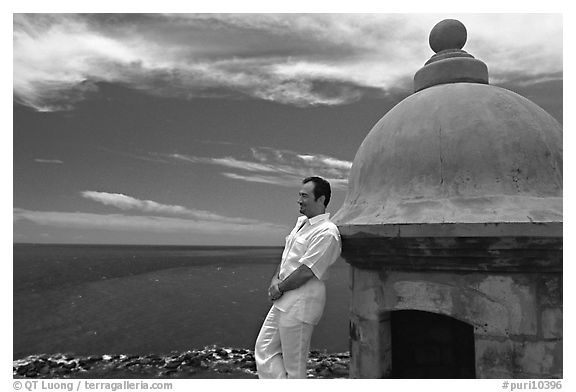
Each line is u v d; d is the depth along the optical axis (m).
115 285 39.62
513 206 2.59
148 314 25.16
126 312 25.86
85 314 25.19
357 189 3.37
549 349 2.57
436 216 2.65
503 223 2.43
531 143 2.84
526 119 2.95
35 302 29.55
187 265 68.81
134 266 66.19
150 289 36.59
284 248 3.14
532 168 2.77
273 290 2.92
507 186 2.71
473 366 4.33
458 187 2.77
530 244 2.45
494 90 3.17
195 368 14.55
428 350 4.39
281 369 2.89
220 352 16.69
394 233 2.69
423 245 2.66
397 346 4.25
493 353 2.65
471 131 2.87
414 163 2.96
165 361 15.55
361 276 3.24
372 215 2.97
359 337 3.25
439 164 2.86
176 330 20.97
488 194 2.69
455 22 3.68
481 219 2.52
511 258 2.54
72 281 43.16
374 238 2.80
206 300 30.45
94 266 65.56
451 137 2.89
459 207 2.66
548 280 2.59
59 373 14.42
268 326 3.03
